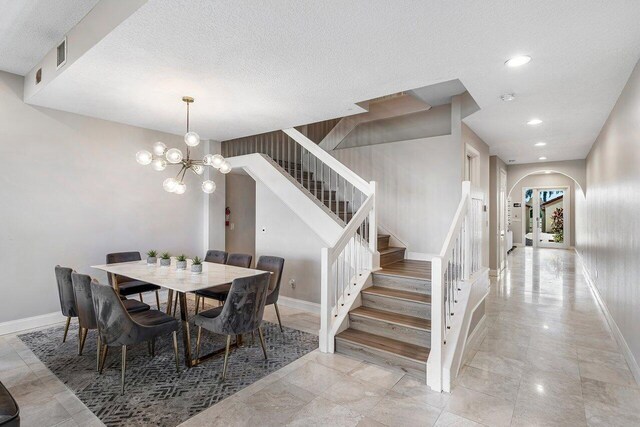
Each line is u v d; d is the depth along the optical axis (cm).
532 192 1345
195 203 560
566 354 313
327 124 632
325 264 319
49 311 398
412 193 495
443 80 306
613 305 367
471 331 327
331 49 247
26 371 279
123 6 212
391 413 221
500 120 442
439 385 249
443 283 267
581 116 418
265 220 506
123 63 272
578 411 223
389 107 538
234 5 193
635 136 275
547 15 203
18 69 359
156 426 207
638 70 264
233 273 346
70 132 413
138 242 482
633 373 271
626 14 201
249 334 367
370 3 191
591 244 607
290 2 190
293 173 519
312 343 341
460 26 215
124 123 461
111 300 246
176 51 251
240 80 305
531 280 656
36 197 387
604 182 448
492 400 237
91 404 231
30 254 383
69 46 280
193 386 255
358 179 400
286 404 231
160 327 269
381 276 372
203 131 502
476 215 384
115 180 456
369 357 296
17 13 258
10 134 368
